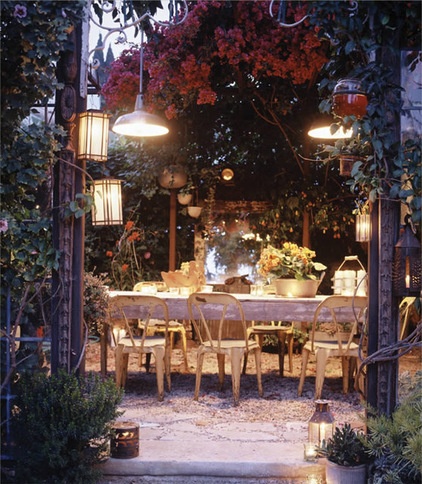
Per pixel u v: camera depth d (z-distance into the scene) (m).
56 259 3.60
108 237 9.03
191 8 5.72
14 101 3.48
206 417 4.67
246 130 8.22
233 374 5.07
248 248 8.50
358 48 3.52
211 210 8.51
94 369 6.59
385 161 3.48
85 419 3.41
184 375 6.34
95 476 3.41
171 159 8.25
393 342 3.54
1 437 3.67
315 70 6.29
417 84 4.04
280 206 8.16
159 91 6.08
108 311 4.59
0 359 3.71
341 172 3.85
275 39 5.66
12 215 3.68
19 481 3.43
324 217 7.97
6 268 3.67
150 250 9.12
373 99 3.46
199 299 5.14
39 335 4.18
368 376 3.59
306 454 3.58
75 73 3.72
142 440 3.99
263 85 7.38
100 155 3.75
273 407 5.00
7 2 3.28
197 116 8.05
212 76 6.57
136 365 6.89
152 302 5.18
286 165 8.30
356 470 3.36
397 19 3.45
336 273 5.79
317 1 3.38
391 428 3.30
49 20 3.37
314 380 6.14
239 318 5.34
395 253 3.50
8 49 3.43
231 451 3.75
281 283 5.64
